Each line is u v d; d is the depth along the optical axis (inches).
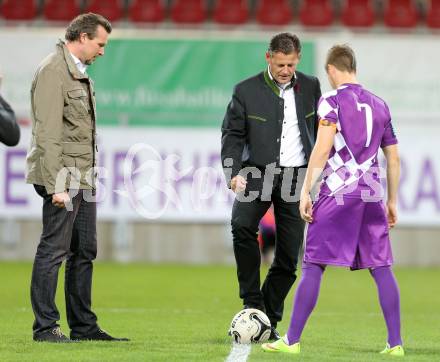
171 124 2198.6
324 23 2554.1
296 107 948.0
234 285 1718.8
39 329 866.8
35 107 858.1
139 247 2240.4
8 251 2226.9
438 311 1344.7
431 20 2534.5
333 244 800.3
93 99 892.0
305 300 806.5
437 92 2196.1
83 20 874.1
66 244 868.0
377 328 1104.8
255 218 944.9
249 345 877.8
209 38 2222.0
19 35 2203.5
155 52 2220.7
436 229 2230.6
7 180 2167.8
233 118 952.3
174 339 940.6
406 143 2187.5
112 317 1197.7
